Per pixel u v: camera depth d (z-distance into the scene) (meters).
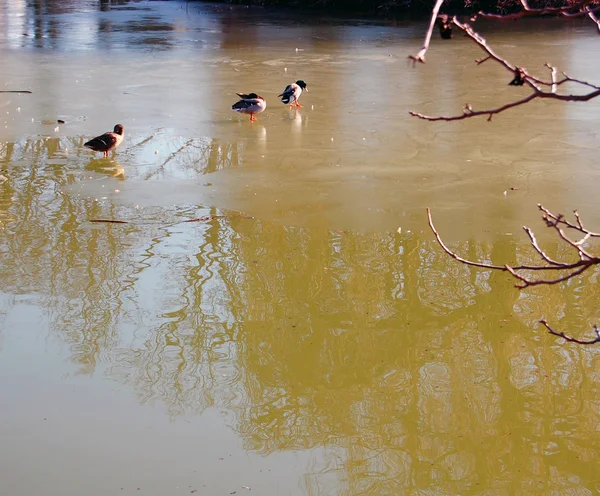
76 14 28.20
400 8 28.91
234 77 16.09
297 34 22.62
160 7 31.05
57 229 8.45
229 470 4.86
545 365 6.04
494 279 7.41
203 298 7.04
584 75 15.81
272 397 5.64
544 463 4.96
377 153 10.91
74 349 6.21
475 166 10.30
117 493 4.63
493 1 26.61
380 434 5.25
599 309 6.88
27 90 14.80
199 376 5.88
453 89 14.80
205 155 10.90
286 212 8.90
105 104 13.77
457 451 5.09
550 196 9.21
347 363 6.08
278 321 6.69
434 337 6.45
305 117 12.88
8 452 5.00
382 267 7.63
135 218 8.76
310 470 4.88
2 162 10.57
